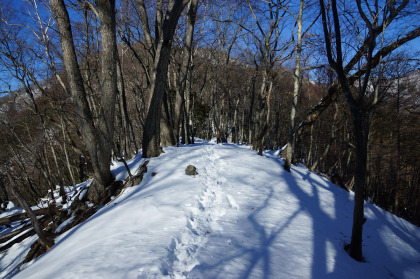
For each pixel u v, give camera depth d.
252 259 3.53
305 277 3.25
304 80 15.74
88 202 7.35
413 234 7.69
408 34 7.34
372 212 8.02
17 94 8.84
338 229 5.28
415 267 4.48
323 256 3.89
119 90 11.16
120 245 3.85
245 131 28.28
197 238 4.22
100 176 7.30
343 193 8.83
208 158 9.51
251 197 6.12
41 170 11.09
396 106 14.66
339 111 13.59
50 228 6.89
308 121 11.35
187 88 15.59
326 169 18.06
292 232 4.59
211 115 27.31
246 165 8.77
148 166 8.16
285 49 9.89
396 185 16.08
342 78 3.61
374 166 17.62
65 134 9.21
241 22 16.80
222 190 6.43
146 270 3.12
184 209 5.11
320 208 6.44
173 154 9.45
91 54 10.79
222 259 3.47
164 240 3.93
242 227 4.56
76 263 3.43
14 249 6.58
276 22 11.34
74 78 6.44
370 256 4.41
